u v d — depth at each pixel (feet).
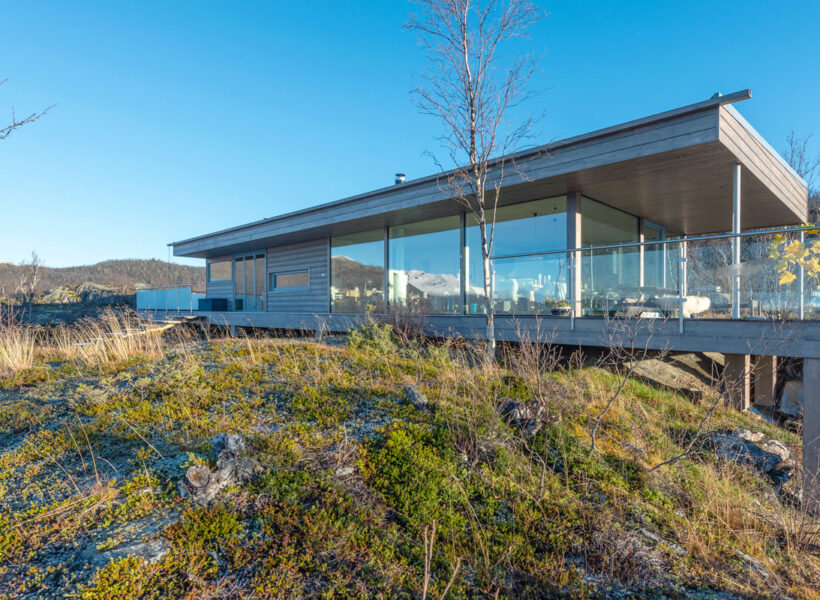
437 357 22.47
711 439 18.93
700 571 9.89
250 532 8.73
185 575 7.52
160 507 9.23
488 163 26.35
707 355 35.37
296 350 23.44
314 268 46.80
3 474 10.73
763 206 31.76
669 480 14.02
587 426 16.90
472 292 32.89
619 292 22.41
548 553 9.68
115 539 8.17
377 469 11.44
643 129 20.92
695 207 33.09
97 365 22.07
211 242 52.54
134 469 10.77
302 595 7.45
